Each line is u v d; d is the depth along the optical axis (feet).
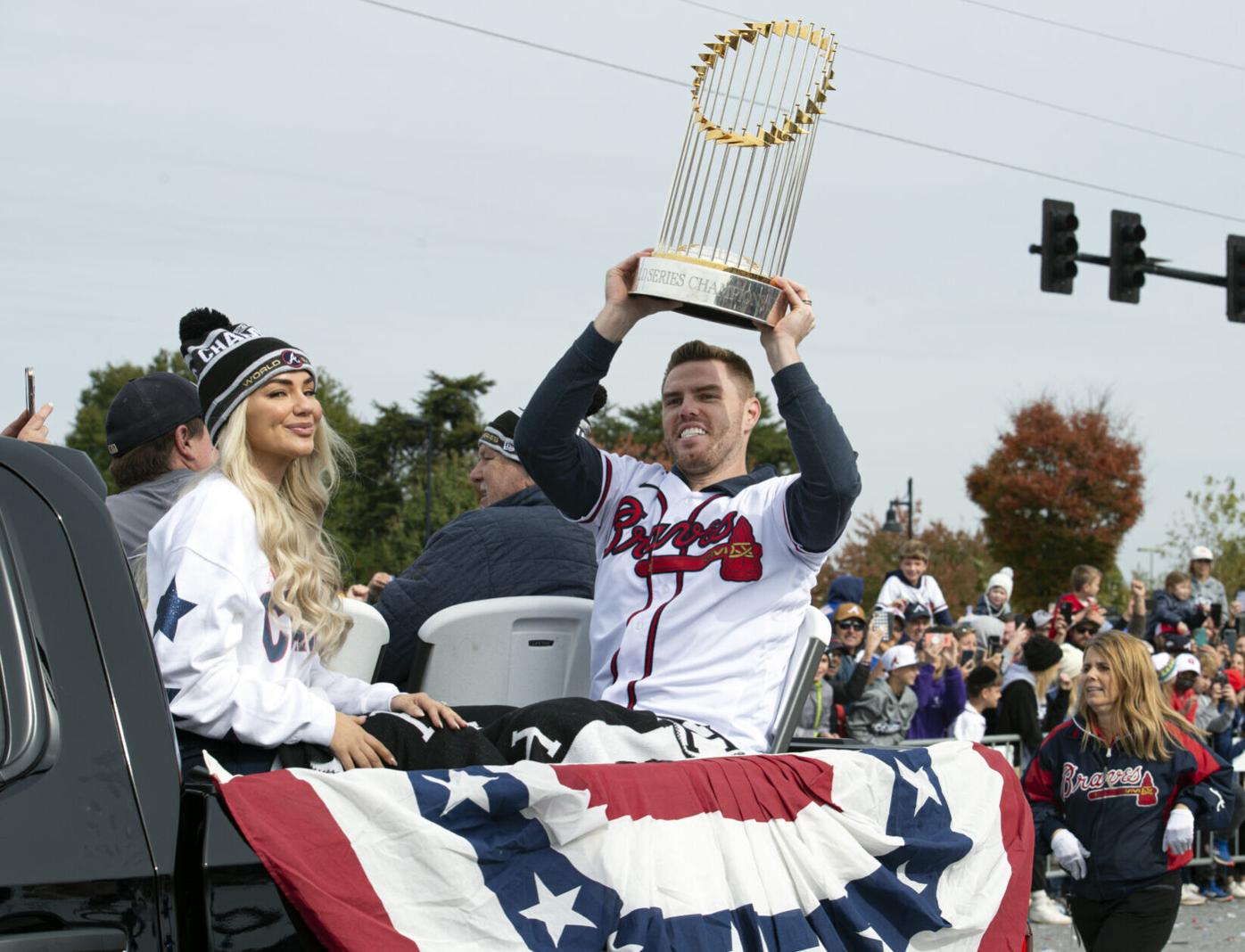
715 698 35.01
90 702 20.48
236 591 27.78
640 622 36.04
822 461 34.83
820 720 78.07
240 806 21.20
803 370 35.32
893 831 30.32
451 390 490.90
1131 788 55.06
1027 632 105.91
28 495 21.80
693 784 27.43
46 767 19.60
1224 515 376.89
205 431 39.70
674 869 26.18
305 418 30.68
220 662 27.14
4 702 19.85
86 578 21.52
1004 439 411.54
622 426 525.75
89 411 394.32
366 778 23.00
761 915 27.07
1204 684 95.96
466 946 23.21
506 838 24.36
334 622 30.81
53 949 18.48
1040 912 84.17
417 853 23.03
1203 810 54.54
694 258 35.53
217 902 20.48
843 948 27.89
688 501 37.52
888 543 438.81
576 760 29.48
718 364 38.19
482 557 42.19
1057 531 395.96
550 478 38.27
